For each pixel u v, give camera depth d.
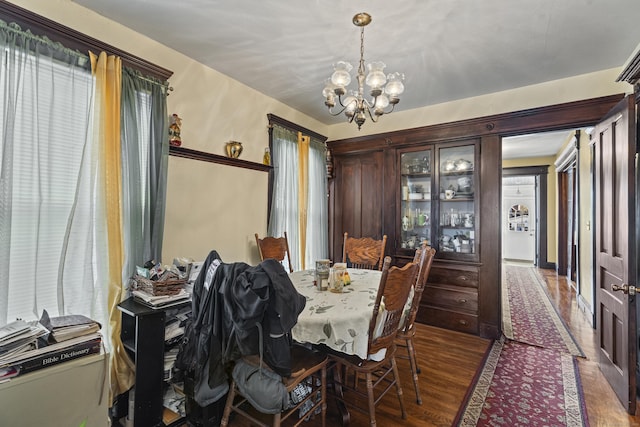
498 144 3.17
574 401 1.99
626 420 1.80
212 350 1.42
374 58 2.53
